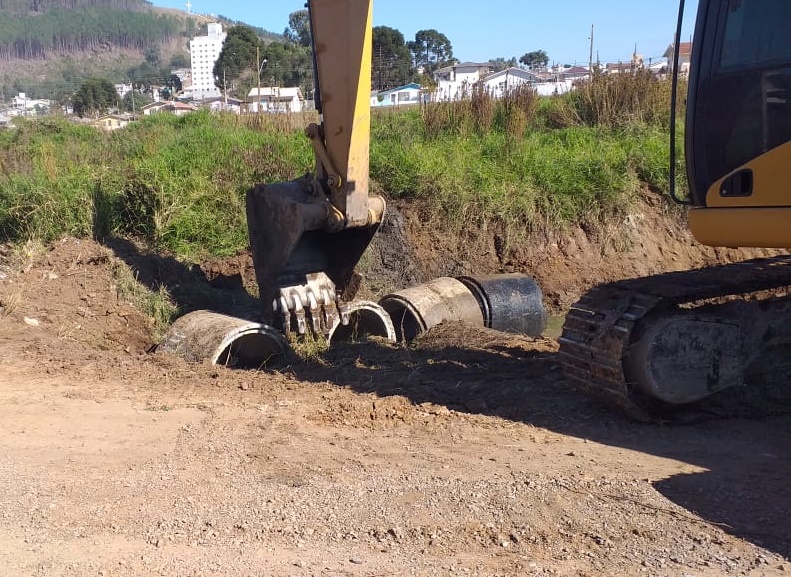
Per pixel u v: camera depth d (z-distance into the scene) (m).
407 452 5.17
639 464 4.95
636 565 3.71
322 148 7.61
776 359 6.01
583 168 12.86
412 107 19.84
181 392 6.49
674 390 5.50
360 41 7.19
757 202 5.06
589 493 4.47
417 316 8.97
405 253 11.48
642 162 13.37
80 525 4.19
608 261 12.25
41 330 8.08
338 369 7.29
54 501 4.48
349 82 7.31
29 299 8.56
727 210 5.20
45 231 10.32
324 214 7.57
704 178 5.36
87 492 4.59
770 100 4.97
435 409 6.02
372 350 8.02
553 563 3.74
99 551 3.91
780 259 6.55
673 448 5.24
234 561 3.79
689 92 5.41
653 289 5.57
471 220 12.13
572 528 4.08
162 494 4.55
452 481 4.66
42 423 5.75
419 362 7.60
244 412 5.99
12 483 4.72
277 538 4.02
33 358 7.32
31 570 3.74
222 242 11.27
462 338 8.51
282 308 7.75
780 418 5.82
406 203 12.27
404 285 11.37
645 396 5.65
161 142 14.41
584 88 16.66
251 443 5.33
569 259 12.12
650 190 13.18
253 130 15.98
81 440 5.43
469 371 7.21
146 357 7.55
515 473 4.79
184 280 10.27
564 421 5.77
